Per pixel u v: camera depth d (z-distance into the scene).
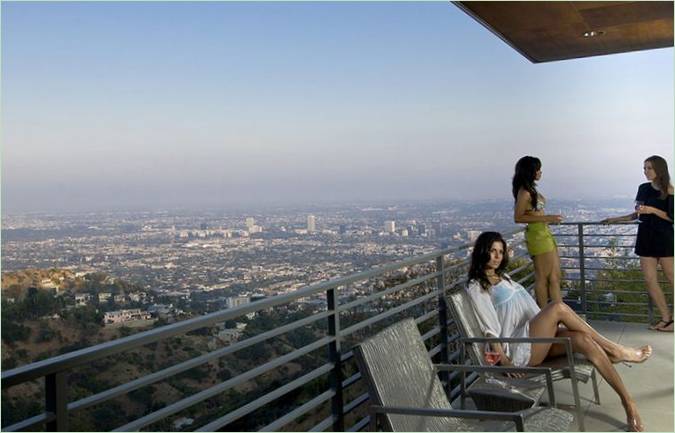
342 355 3.12
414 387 2.89
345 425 3.16
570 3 4.93
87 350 1.76
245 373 2.41
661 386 4.45
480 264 4.05
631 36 5.98
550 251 5.59
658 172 6.02
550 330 3.80
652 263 6.18
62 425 1.65
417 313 4.06
